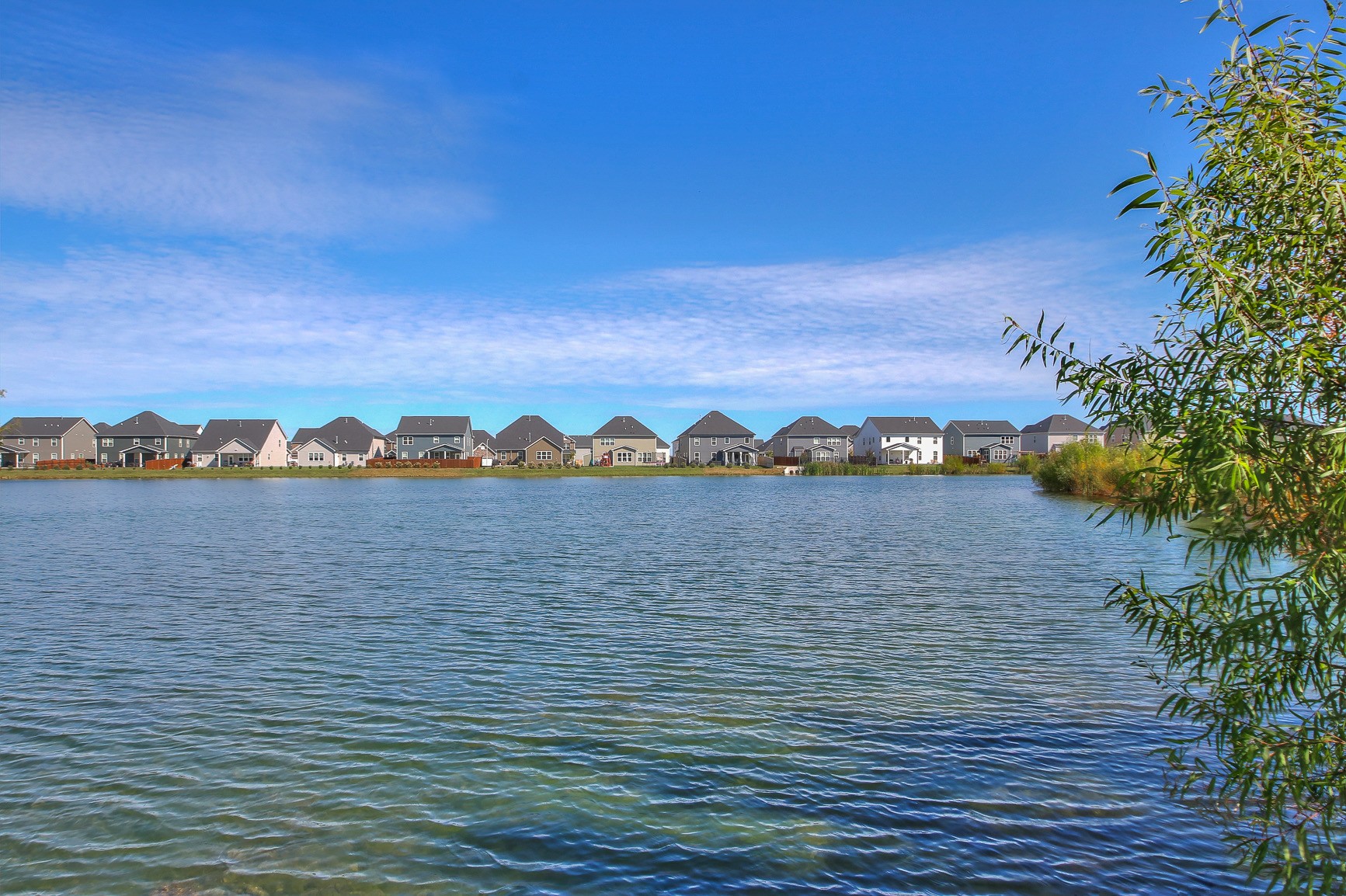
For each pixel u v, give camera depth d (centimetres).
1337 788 634
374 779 920
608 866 747
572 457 13600
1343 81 596
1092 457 5719
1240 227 615
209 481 9669
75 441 12556
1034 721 1106
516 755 989
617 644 1509
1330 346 567
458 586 2152
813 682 1275
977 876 727
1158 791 888
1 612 1808
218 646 1495
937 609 1836
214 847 773
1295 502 570
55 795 877
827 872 737
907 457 13612
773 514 4662
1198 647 670
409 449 12812
